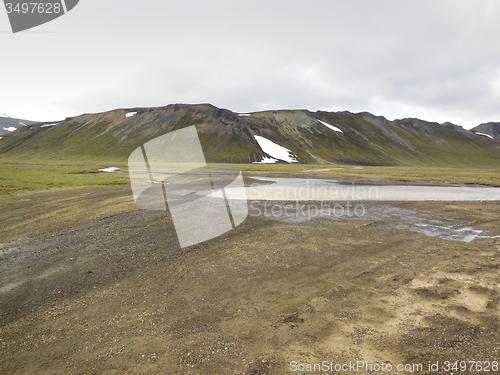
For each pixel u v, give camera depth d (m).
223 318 5.76
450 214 16.42
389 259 8.99
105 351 4.86
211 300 6.54
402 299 6.33
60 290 7.42
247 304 6.30
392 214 16.25
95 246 10.80
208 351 4.70
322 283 7.28
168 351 4.76
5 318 6.18
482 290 6.70
